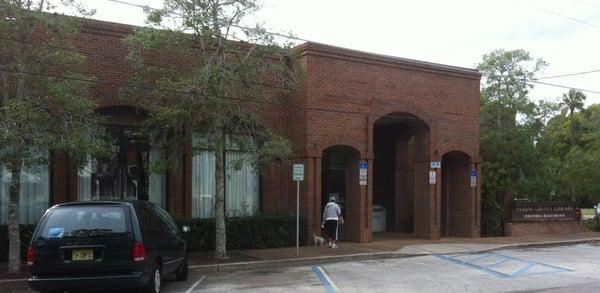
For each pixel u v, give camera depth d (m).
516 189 30.12
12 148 12.50
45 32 14.87
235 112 15.98
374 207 26.89
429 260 17.28
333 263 16.58
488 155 30.03
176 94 15.02
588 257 18.36
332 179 25.00
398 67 22.36
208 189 19.94
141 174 18.64
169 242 11.61
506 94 30.55
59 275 9.87
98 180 17.95
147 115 18.48
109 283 9.84
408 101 22.53
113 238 9.92
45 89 13.16
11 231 13.18
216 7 15.50
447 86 23.75
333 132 20.67
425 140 23.30
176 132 16.12
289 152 16.38
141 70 16.02
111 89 17.27
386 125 27.25
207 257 16.52
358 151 21.28
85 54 16.94
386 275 14.03
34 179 16.80
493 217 27.41
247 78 15.77
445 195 25.52
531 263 16.61
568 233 27.78
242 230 18.81
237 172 20.55
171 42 15.34
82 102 13.05
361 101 21.36
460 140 24.03
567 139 58.09
